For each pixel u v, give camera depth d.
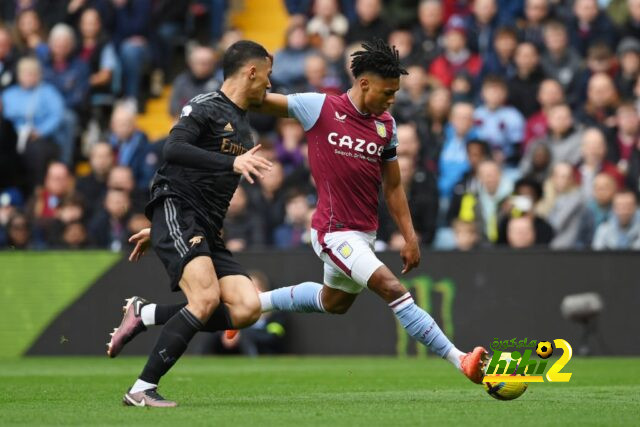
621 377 34.34
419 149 53.47
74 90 61.41
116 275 48.44
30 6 65.56
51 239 52.56
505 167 54.25
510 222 48.12
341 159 25.70
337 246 25.73
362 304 47.19
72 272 48.84
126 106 59.47
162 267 47.94
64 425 19.72
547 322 45.88
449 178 53.06
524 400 25.20
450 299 46.44
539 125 54.53
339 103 25.83
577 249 45.88
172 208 23.72
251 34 69.25
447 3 61.53
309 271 46.88
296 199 50.59
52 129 59.28
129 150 56.09
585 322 45.44
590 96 54.41
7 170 56.78
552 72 56.50
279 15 69.44
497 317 46.12
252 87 24.31
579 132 52.97
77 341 48.66
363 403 24.67
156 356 23.12
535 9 57.84
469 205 50.22
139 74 63.09
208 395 27.61
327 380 33.81
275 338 47.50
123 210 52.06
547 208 49.34
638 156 51.84
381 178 26.70
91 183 55.19
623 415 21.48
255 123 56.88
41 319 48.94
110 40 63.06
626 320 45.47
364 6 59.56
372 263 25.23
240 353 48.03
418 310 25.00
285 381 33.38
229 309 23.92
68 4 64.25
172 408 22.89
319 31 61.50
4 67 61.41
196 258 23.23
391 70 25.20
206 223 23.92
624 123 52.62
